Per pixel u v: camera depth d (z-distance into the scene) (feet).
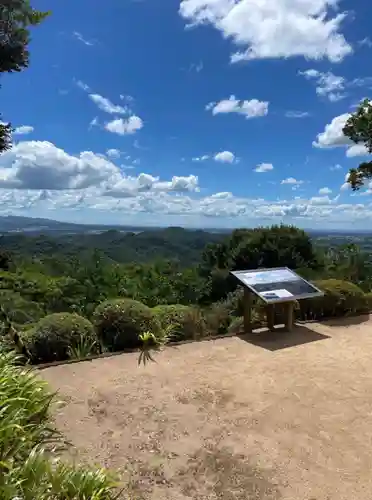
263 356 17.04
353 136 22.27
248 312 20.36
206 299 44.14
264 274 21.07
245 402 13.03
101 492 7.67
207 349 17.88
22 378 9.86
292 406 12.78
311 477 9.46
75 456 9.93
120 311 18.31
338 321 22.44
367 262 37.19
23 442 7.81
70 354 16.85
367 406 12.76
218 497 8.79
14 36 10.28
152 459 10.03
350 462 10.02
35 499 6.86
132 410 12.38
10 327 16.19
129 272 36.76
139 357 16.75
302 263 45.16
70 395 13.23
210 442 10.82
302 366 15.97
